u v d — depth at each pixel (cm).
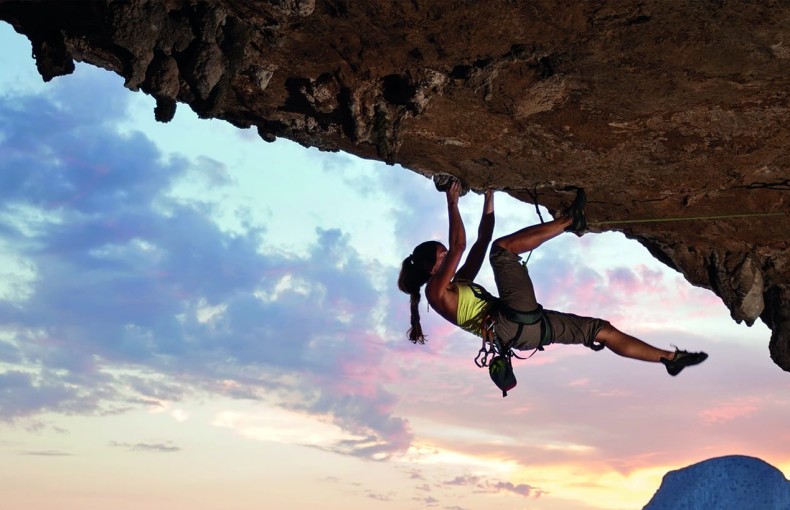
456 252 668
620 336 679
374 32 635
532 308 668
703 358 667
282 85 719
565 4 585
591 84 677
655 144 765
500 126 751
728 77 654
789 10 564
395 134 725
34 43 698
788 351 970
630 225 941
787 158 782
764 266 953
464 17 608
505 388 672
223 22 636
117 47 681
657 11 584
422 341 701
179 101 716
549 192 878
